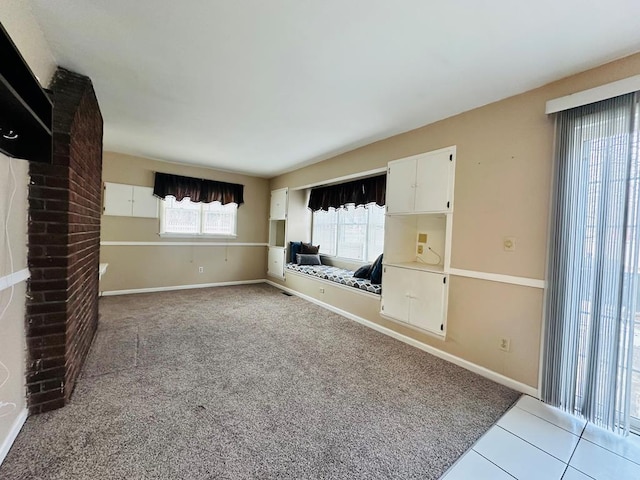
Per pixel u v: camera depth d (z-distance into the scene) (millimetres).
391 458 1555
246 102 2738
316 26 1695
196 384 2201
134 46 1938
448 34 1726
